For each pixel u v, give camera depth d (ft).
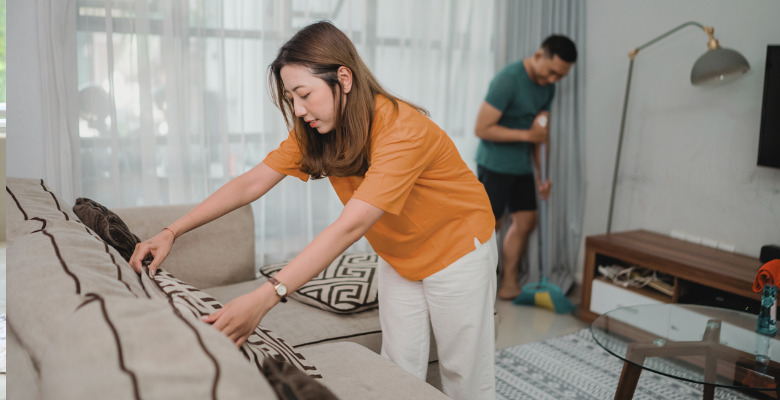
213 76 9.22
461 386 5.50
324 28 4.23
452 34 11.05
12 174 8.16
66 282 3.22
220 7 9.04
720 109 9.55
